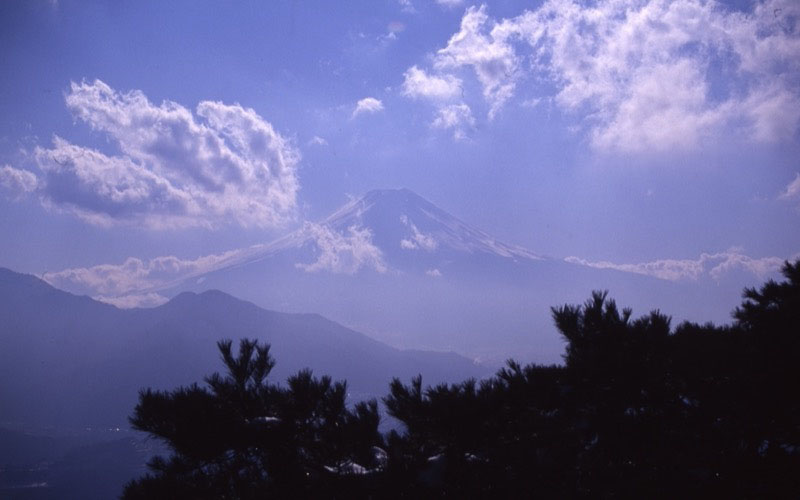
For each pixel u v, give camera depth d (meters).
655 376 7.55
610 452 7.48
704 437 7.46
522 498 7.18
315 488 7.57
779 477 7.05
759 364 7.24
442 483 7.24
